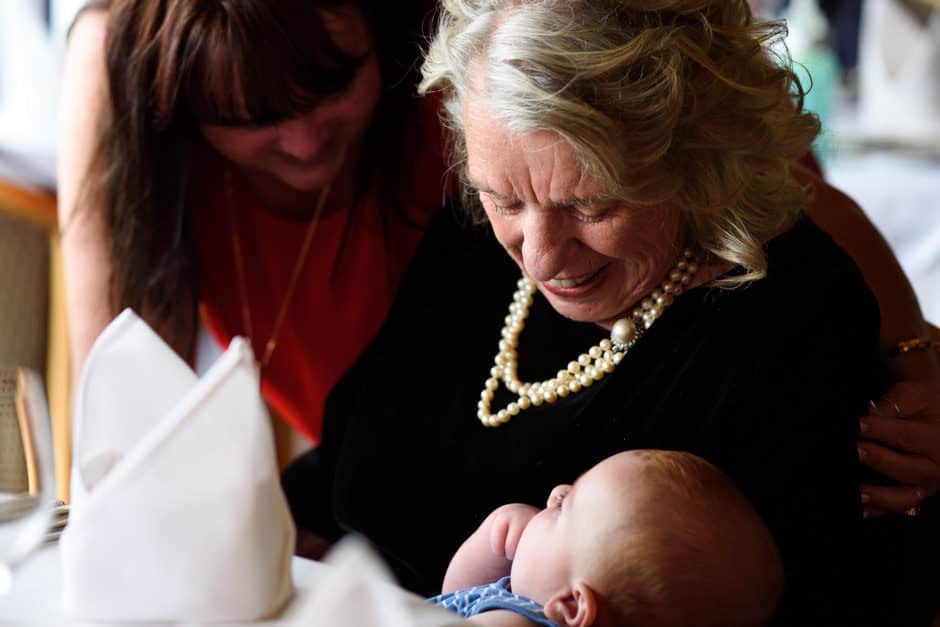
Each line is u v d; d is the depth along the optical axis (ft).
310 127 5.80
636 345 4.83
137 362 3.35
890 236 9.91
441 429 5.44
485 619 4.04
